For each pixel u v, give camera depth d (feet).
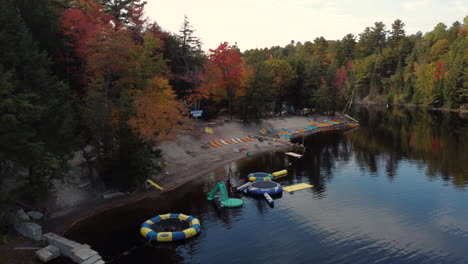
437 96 433.89
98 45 129.90
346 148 210.18
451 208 110.63
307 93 323.98
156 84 159.33
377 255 81.71
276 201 118.32
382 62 534.37
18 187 82.33
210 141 202.69
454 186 132.26
